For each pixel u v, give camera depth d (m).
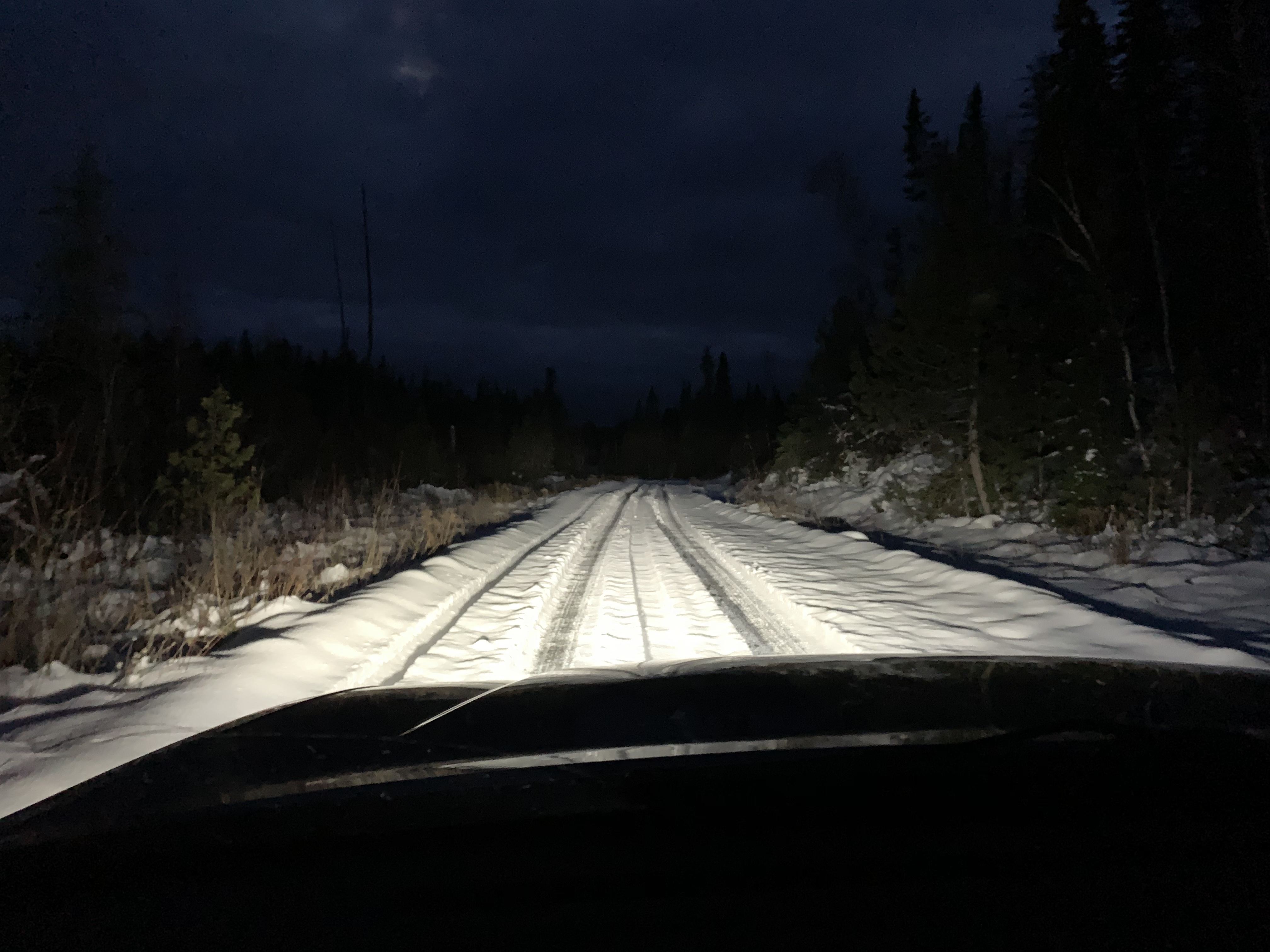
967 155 17.52
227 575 8.34
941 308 17.22
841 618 8.01
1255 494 12.63
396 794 2.14
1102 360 14.76
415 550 13.09
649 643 7.47
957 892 1.74
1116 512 13.13
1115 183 16.56
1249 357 16.06
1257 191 14.34
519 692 3.21
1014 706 2.82
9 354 9.59
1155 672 3.40
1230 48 13.36
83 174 14.33
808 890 1.74
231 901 1.73
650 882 1.75
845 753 2.36
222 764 2.42
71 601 6.34
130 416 14.99
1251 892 1.74
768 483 33.03
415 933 1.64
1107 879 1.78
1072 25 19.69
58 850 1.92
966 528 16.28
